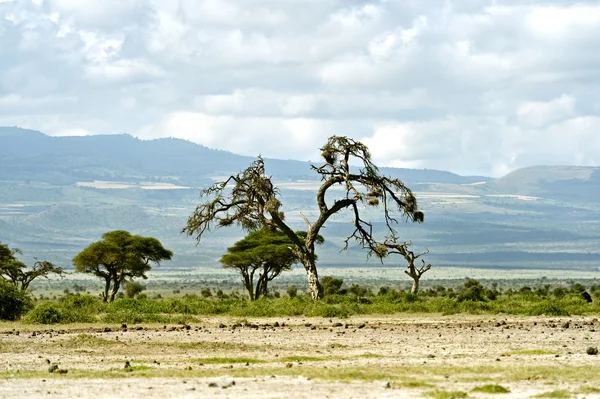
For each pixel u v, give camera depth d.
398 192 142.25
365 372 48.78
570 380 45.22
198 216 135.50
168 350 65.56
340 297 135.38
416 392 40.84
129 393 40.62
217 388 42.09
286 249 184.12
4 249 197.62
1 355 61.91
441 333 82.06
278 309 116.12
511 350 64.50
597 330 84.50
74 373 49.31
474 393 40.81
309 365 54.00
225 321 102.19
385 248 144.38
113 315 98.12
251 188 134.00
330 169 134.75
